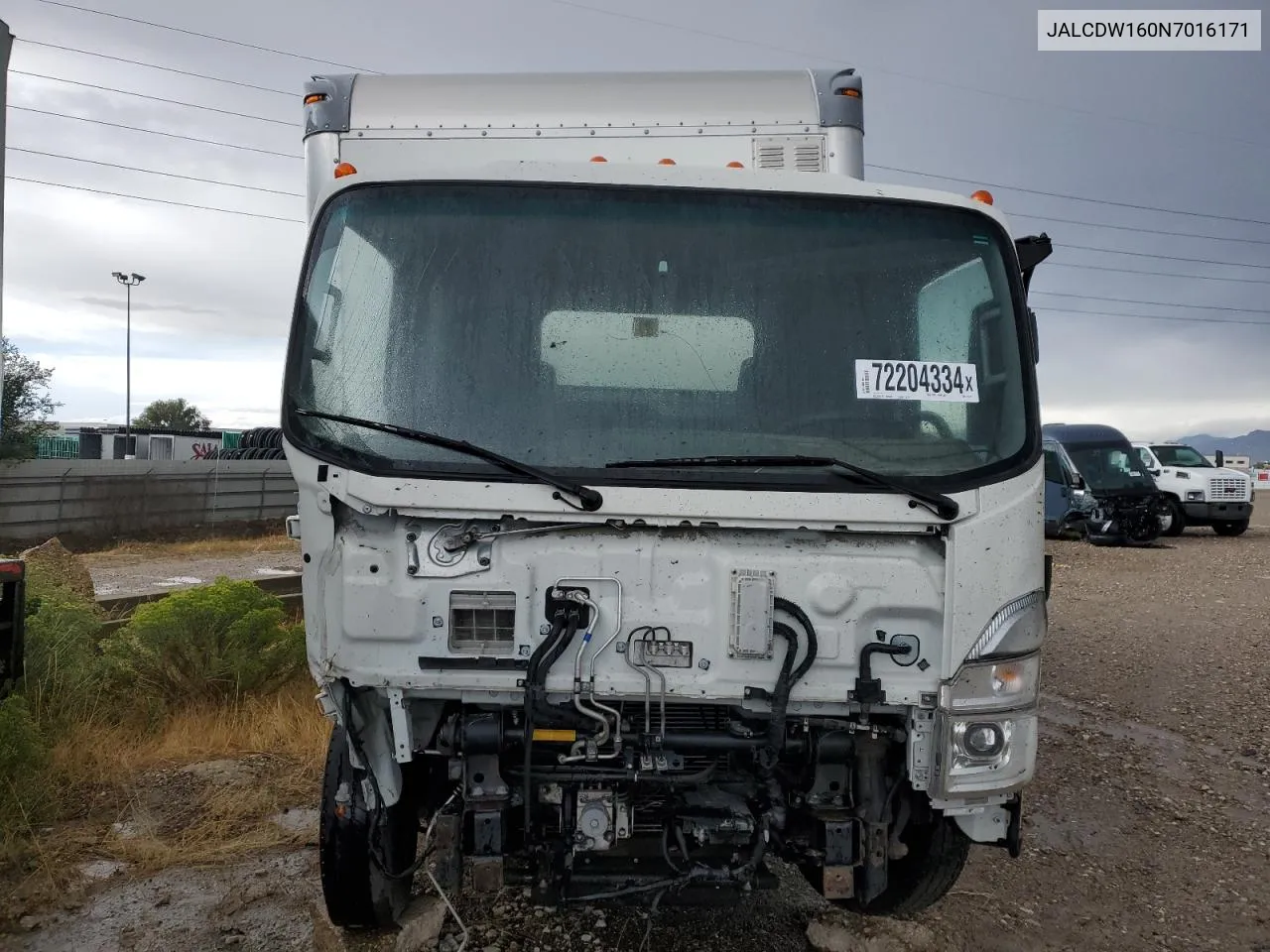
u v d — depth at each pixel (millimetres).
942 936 3713
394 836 3488
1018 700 3074
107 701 5934
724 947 3637
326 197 3322
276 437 30312
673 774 3045
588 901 3125
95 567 17016
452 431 3146
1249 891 4352
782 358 3256
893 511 3045
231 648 6328
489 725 3031
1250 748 6543
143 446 31719
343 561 3004
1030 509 3158
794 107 4121
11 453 22984
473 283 3252
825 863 3143
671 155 4094
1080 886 4355
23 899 3873
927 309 3334
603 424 3166
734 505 3020
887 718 3234
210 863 4273
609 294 3258
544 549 3012
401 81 4227
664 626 3000
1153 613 11984
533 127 4109
